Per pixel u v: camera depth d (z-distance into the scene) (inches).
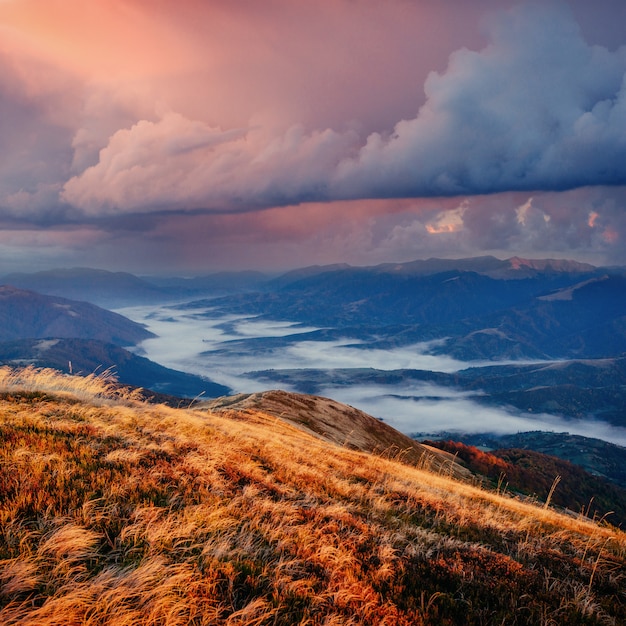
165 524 249.3
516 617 256.1
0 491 247.8
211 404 1535.4
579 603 291.1
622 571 387.5
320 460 585.3
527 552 378.3
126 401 621.3
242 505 316.8
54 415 433.1
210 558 233.5
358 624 213.3
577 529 553.3
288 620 202.2
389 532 347.3
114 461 332.8
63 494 260.5
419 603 252.4
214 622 190.7
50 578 190.2
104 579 195.0
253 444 546.9
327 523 330.3
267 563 246.2
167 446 410.0
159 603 187.3
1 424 357.4
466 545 360.2
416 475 721.0
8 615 165.8
